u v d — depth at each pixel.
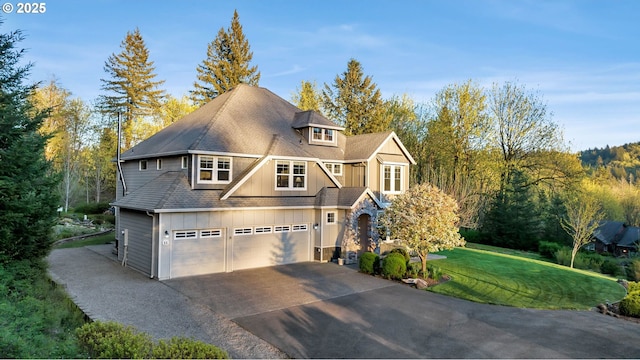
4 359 5.55
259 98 24.97
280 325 11.16
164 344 6.83
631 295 13.72
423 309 13.17
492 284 17.14
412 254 23.55
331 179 22.16
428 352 9.61
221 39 42.31
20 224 10.81
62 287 13.30
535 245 31.72
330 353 9.41
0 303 7.76
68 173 38.25
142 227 17.28
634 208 49.97
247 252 18.52
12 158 10.49
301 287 15.36
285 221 19.86
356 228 20.95
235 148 18.98
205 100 42.41
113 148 44.62
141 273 16.86
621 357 9.59
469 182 33.03
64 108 40.69
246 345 9.71
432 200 17.41
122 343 6.71
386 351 9.60
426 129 40.38
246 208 18.09
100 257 20.22
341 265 19.91
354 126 44.22
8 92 11.19
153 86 47.56
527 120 35.19
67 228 27.78
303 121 23.86
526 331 11.33
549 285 17.41
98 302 12.46
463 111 36.66
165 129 25.02
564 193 34.75
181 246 16.48
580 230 26.31
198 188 17.69
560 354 9.67
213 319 11.48
